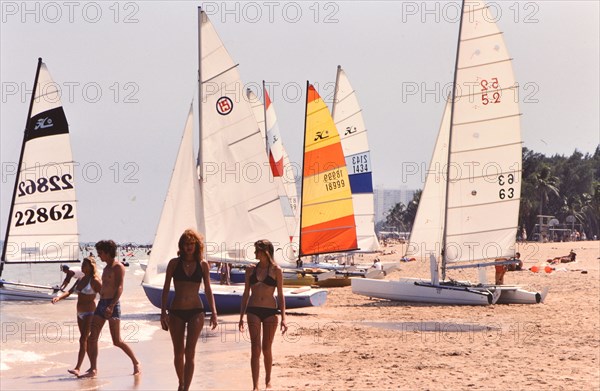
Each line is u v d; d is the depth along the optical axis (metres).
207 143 49.94
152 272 46.59
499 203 52.31
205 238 48.94
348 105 82.19
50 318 49.91
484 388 23.50
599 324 40.12
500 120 51.97
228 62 50.31
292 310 49.22
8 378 25.97
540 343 33.28
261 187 51.38
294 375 25.73
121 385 24.62
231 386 24.09
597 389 23.41
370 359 29.05
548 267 86.31
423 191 84.25
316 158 67.94
